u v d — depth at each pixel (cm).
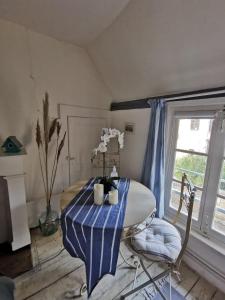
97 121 272
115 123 281
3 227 201
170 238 140
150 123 204
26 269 166
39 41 202
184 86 182
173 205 209
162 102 194
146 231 147
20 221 187
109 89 272
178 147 199
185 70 167
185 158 193
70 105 240
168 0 127
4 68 186
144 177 212
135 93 240
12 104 196
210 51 139
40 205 227
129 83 232
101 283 154
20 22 181
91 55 238
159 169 200
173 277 164
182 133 194
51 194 232
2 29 178
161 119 196
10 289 96
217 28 124
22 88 200
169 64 172
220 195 163
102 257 119
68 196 161
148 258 125
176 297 145
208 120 169
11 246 188
